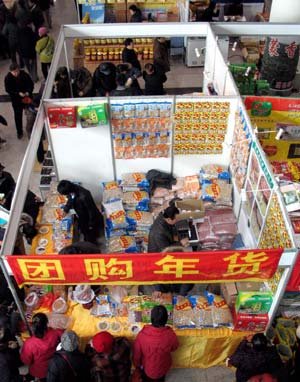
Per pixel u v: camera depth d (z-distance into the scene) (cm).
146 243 571
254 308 442
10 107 915
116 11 1034
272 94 892
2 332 394
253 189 500
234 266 384
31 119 762
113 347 417
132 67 767
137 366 448
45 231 564
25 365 488
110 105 554
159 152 607
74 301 484
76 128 568
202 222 570
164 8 1033
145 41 959
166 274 391
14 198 411
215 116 571
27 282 397
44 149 764
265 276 398
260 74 905
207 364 489
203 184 605
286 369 414
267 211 451
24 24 922
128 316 468
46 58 902
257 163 480
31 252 538
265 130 609
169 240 491
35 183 739
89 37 728
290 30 733
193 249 558
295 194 491
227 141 596
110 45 955
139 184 612
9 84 753
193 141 596
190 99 552
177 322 459
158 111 564
